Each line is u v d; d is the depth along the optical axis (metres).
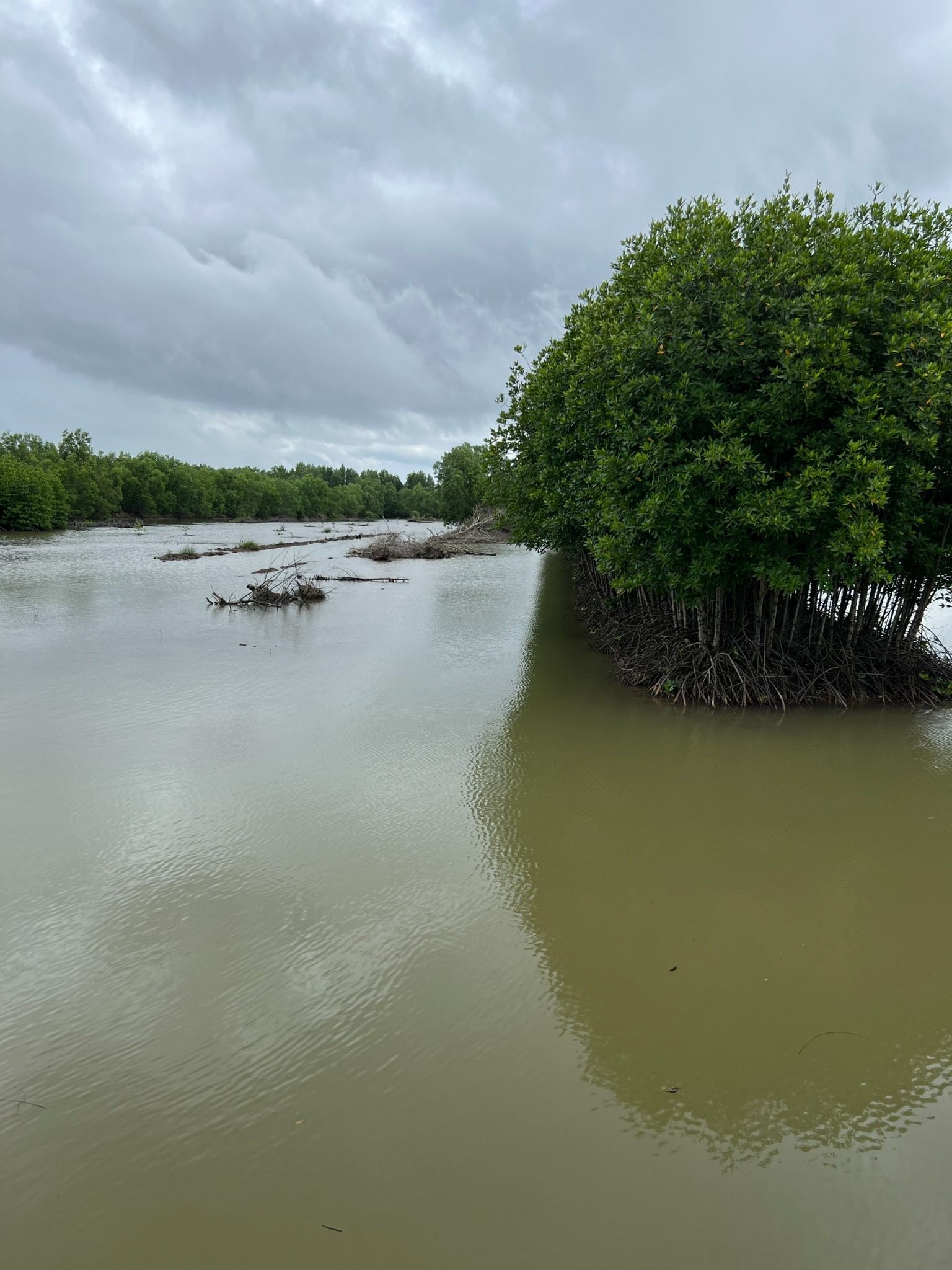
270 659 14.24
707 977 5.00
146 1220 3.26
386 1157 3.58
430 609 21.64
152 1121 3.78
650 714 11.09
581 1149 3.63
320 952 5.21
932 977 5.04
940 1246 3.16
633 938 5.45
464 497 59.66
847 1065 4.23
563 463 15.38
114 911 5.69
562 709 11.28
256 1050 4.29
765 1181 3.47
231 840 6.85
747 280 9.78
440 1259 3.08
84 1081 4.04
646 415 10.43
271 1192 3.39
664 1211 3.31
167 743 9.39
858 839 7.02
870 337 9.80
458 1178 3.46
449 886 6.11
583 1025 4.52
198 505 95.81
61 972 4.96
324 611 20.91
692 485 10.01
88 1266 3.06
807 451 9.52
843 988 4.91
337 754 9.12
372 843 6.84
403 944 5.32
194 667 13.49
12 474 61.75
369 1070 4.14
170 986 4.83
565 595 25.50
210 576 29.00
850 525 9.17
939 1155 3.64
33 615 18.91
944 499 11.12
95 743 9.34
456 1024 4.52
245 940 5.34
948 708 11.68
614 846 6.83
